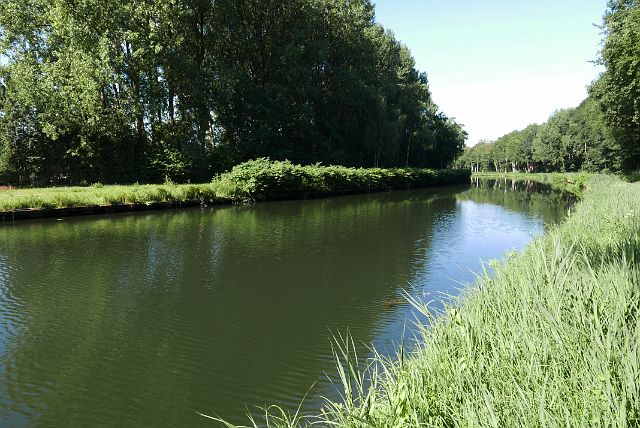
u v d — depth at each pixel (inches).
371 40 2122.3
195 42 1466.5
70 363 262.5
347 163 1913.1
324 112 1978.3
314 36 1894.7
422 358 147.6
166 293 390.0
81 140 1177.4
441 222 852.0
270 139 1630.2
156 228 728.3
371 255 546.9
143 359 267.1
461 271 470.6
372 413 122.5
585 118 3048.7
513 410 101.2
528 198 1469.0
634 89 1119.6
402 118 2068.2
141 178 1288.1
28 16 1243.2
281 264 496.7
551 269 192.5
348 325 319.0
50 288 401.1
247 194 1205.1
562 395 103.3
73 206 845.2
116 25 1188.5
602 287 165.2
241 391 231.6
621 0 1222.3
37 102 1129.4
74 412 213.6
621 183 1103.6
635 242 276.7
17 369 255.1
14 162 1163.3
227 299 376.5
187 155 1322.6
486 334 145.0
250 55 1662.2
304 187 1378.0
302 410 212.4
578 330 128.8
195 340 293.7
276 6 1716.3
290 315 337.1
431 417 109.3
